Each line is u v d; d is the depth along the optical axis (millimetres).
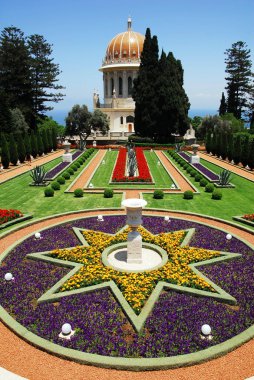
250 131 63062
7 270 11875
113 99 78875
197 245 14039
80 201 22172
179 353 7812
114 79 81375
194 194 24172
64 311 9398
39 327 8734
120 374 7309
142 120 59938
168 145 57094
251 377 7152
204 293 10195
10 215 17562
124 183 27453
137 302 9570
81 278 10953
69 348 7930
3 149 35000
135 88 61625
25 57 60156
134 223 12023
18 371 7371
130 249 12266
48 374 7281
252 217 17797
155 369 7402
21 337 8406
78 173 32188
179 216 18719
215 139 47750
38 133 48656
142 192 24766
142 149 53438
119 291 10266
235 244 14133
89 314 9242
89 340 8211
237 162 39094
